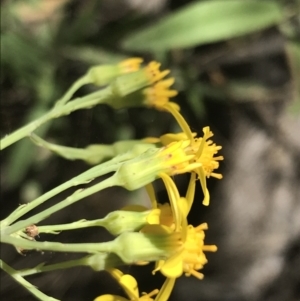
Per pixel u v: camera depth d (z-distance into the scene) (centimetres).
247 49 17
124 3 17
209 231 18
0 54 13
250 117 18
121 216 7
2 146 8
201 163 7
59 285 17
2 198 16
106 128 15
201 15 12
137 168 7
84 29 14
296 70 13
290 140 19
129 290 7
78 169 16
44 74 14
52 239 12
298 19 14
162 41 12
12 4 14
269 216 19
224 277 19
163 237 7
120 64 10
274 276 19
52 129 14
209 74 16
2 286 15
